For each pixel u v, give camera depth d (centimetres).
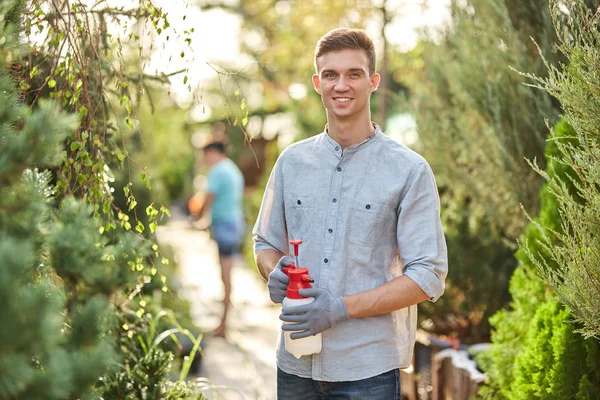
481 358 341
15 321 112
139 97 263
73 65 227
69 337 144
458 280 457
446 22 470
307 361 223
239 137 1720
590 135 227
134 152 470
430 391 405
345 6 746
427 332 463
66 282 163
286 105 1198
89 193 239
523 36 384
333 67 216
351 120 221
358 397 216
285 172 235
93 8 249
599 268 215
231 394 451
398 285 209
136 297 315
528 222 403
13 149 140
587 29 234
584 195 230
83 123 255
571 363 249
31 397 118
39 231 153
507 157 393
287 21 934
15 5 194
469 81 422
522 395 267
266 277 239
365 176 220
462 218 474
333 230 220
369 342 216
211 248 1283
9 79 181
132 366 281
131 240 195
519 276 310
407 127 563
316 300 206
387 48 712
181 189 1667
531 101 379
